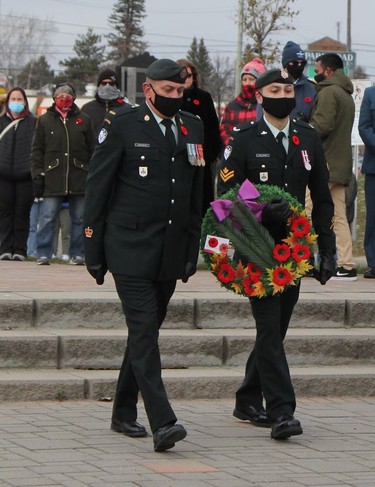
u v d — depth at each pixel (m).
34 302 11.17
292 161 9.30
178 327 11.50
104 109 16.11
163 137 8.75
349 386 10.92
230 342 11.11
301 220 9.06
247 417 9.57
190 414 9.91
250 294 8.91
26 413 9.67
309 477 7.92
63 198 15.84
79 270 14.91
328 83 14.36
